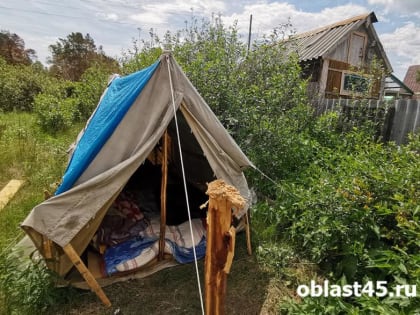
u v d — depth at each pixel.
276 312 2.43
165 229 3.08
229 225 1.50
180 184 4.82
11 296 2.40
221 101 5.12
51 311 2.37
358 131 4.78
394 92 12.32
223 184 1.56
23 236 3.31
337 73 9.48
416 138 3.66
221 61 5.50
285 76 5.35
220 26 6.32
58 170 5.29
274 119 4.79
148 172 5.36
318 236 2.89
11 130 7.36
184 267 2.96
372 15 9.80
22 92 12.92
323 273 2.82
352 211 2.73
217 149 2.90
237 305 2.51
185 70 5.46
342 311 2.17
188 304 2.51
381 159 3.21
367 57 10.51
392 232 2.53
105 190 2.38
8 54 27.83
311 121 5.26
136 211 3.45
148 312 2.42
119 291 2.62
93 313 2.38
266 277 2.83
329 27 10.83
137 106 2.67
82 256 2.89
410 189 2.58
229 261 1.55
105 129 2.64
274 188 4.12
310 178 3.78
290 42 6.48
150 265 2.91
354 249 2.49
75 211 2.29
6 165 5.51
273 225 3.46
